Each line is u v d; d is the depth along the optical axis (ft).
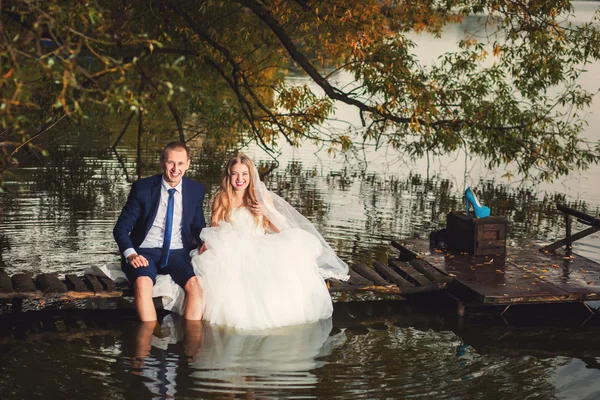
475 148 36.78
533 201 36.70
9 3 16.98
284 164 44.88
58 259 22.82
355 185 39.29
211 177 39.27
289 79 72.38
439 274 20.51
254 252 18.31
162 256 18.39
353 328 18.08
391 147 52.54
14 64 10.94
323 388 14.11
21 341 16.26
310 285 18.57
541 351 16.88
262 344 16.49
